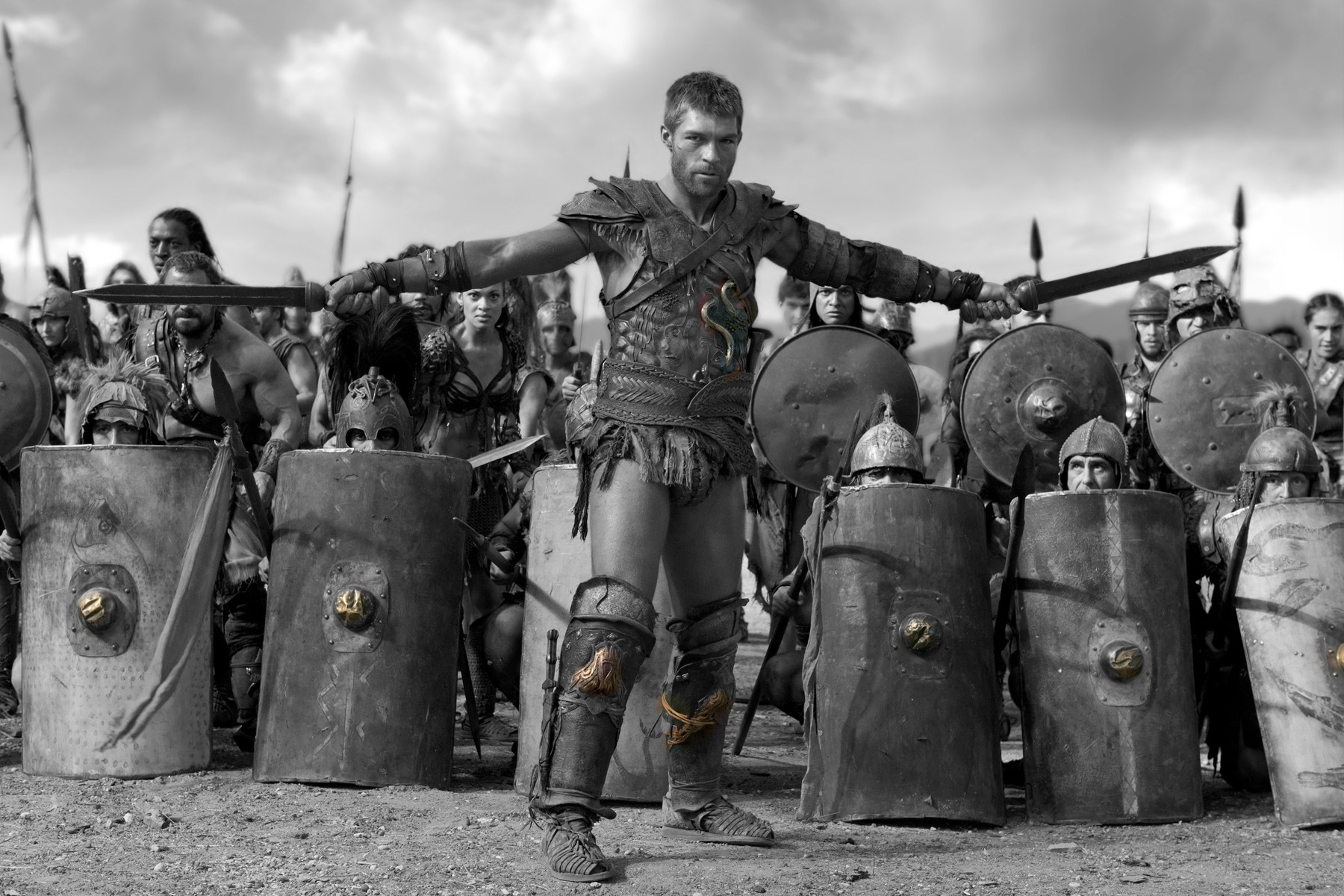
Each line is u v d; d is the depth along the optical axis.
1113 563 4.97
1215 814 5.11
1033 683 5.02
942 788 4.79
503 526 5.78
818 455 5.65
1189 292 7.36
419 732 5.13
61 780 5.18
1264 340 6.24
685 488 4.07
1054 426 6.00
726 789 5.46
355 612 5.02
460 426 6.66
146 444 5.55
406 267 4.06
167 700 5.25
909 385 5.71
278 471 5.55
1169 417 6.21
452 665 5.26
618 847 4.31
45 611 5.25
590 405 5.11
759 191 4.26
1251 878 4.11
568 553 5.15
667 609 5.00
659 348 4.09
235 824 4.54
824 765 4.86
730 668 4.35
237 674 5.79
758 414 5.66
